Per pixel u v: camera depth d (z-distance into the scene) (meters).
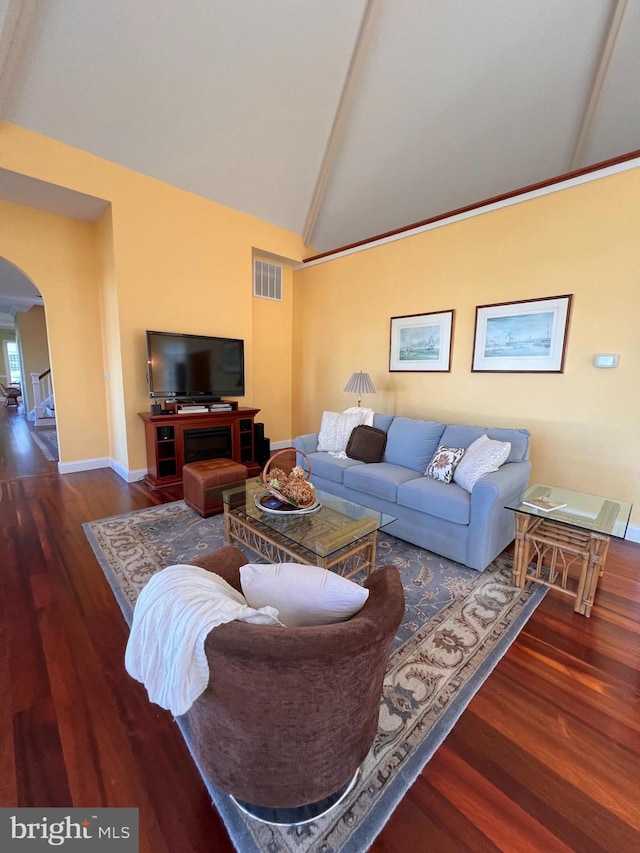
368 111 3.51
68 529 2.78
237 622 0.82
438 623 1.83
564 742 1.25
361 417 3.64
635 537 2.79
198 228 4.10
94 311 4.18
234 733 0.90
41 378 7.49
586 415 2.96
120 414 3.97
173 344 3.92
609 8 2.53
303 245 5.16
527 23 2.66
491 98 3.11
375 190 4.18
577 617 1.90
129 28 2.58
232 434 4.29
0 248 3.54
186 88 3.03
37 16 2.40
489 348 3.44
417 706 1.37
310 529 2.06
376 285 4.34
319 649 0.77
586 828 1.01
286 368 5.54
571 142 3.24
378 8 2.81
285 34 2.82
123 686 1.45
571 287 2.94
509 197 3.18
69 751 1.19
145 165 3.55
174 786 1.10
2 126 2.86
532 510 2.07
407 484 2.67
